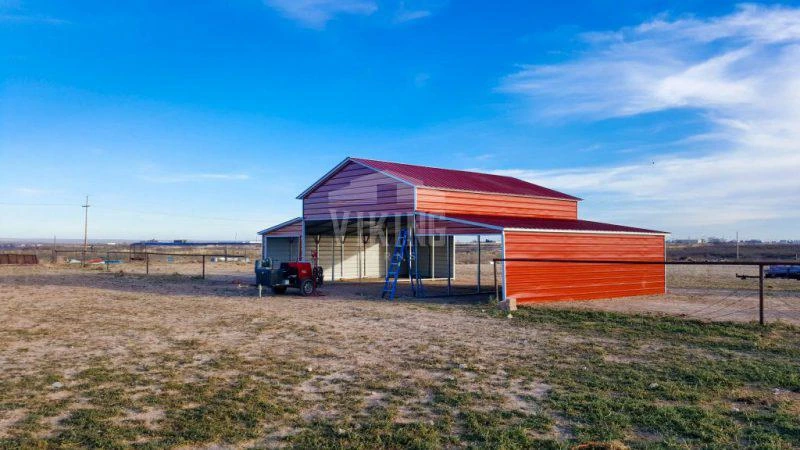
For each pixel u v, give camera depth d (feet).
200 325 42.65
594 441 18.34
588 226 73.00
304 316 48.06
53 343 35.04
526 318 46.68
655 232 73.51
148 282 86.17
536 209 83.66
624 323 43.14
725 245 396.16
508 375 27.20
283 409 21.65
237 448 17.88
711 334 37.68
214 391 24.13
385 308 54.19
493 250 305.12
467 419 20.61
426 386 25.17
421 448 17.79
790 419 20.44
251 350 33.06
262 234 96.89
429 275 106.22
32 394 23.54
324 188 82.69
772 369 27.86
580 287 64.39
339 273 100.94
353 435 18.85
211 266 144.87
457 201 73.51
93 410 21.38
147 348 33.53
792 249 296.10
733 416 21.03
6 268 125.59
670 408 21.61
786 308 54.29
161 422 20.21
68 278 94.68
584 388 24.80
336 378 26.53
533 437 18.90
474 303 58.59
